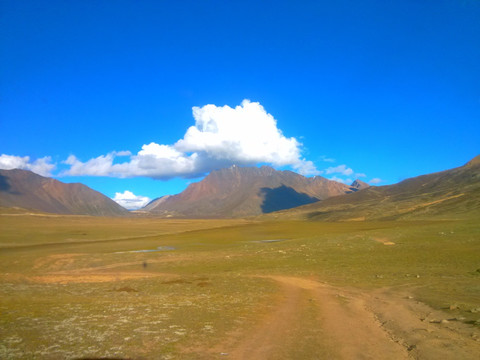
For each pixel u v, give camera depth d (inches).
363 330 521.3
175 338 440.5
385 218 6643.7
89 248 2659.9
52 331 456.1
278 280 1204.5
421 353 400.5
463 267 1301.7
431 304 727.7
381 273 1298.0
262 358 373.7
